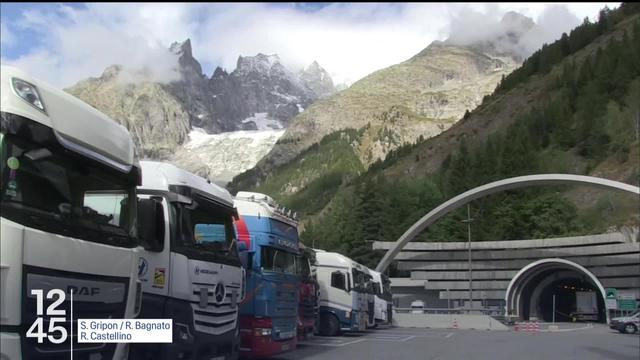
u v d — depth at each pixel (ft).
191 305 31.53
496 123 585.22
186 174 33.68
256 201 48.49
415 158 605.73
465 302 244.42
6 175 17.62
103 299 21.58
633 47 497.87
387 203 374.43
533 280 246.06
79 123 21.26
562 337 112.47
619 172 374.22
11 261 17.25
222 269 34.65
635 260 218.38
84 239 20.80
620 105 445.37
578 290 274.77
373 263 312.91
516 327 168.25
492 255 245.45
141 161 32.58
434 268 251.39
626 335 124.06
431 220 265.75
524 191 356.59
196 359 31.65
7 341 17.08
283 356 60.13
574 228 306.76
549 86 575.79
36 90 19.31
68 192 20.36
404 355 63.98
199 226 33.50
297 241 55.01
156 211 29.58
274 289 47.39
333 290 92.94
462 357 63.57
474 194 263.08
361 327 96.78
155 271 29.73
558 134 463.42
